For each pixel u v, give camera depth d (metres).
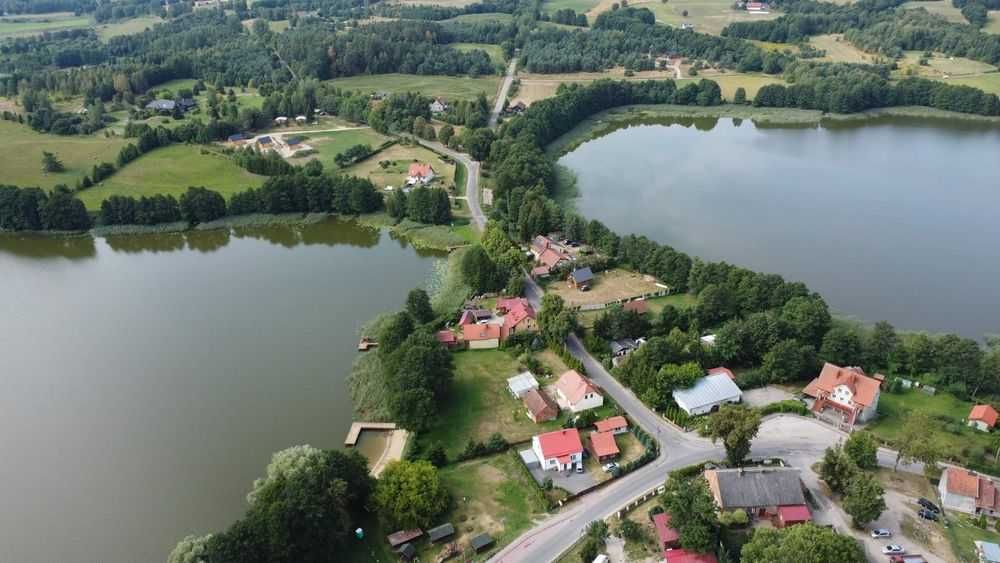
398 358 131.00
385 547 98.44
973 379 129.75
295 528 90.06
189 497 110.88
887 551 95.38
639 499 105.06
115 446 122.56
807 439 118.75
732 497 101.50
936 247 196.12
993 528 100.56
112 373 143.88
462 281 177.12
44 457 119.94
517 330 152.25
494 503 106.25
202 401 134.38
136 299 177.25
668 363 131.88
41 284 187.00
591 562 95.25
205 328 161.38
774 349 133.50
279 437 124.06
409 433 123.25
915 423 111.12
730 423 109.62
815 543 85.12
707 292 153.00
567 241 198.00
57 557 100.50
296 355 149.62
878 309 165.25
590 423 123.81
